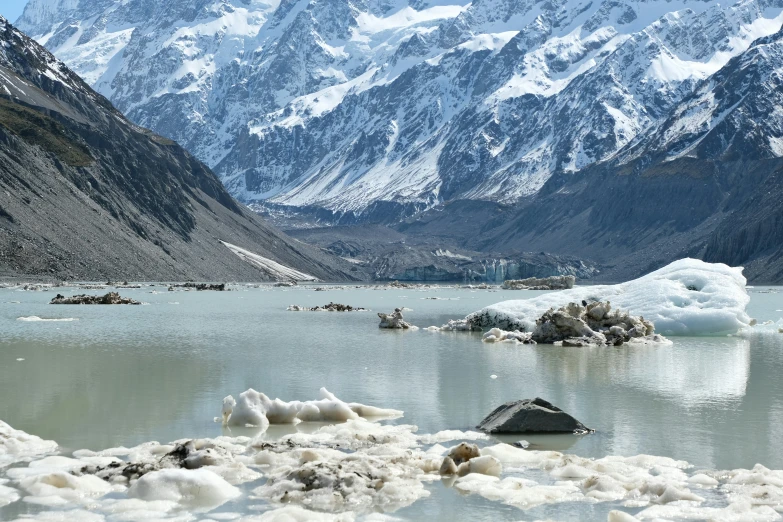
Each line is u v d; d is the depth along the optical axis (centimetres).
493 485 1731
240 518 1534
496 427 2197
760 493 1652
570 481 1780
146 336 4766
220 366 3412
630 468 1841
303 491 1672
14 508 1573
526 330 5019
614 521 1502
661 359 3750
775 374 3241
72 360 3572
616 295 5309
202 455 1833
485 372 3291
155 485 1661
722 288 5131
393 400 2664
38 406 2508
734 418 2388
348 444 2059
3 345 4156
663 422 2330
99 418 2350
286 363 3531
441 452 1970
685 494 1644
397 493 1677
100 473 1769
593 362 3612
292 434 2194
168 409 2484
